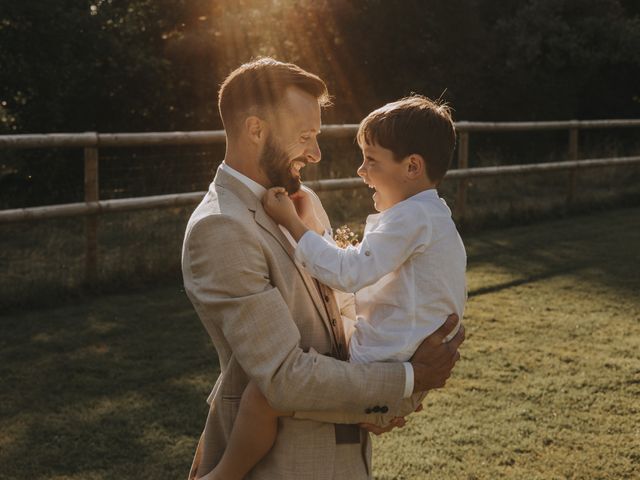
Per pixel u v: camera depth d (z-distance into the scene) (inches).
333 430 62.6
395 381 60.5
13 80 424.8
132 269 241.6
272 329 58.2
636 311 212.1
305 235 63.3
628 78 695.7
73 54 447.2
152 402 149.6
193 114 510.0
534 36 630.5
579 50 636.1
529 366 169.0
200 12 520.4
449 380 160.9
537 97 642.8
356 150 398.9
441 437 135.3
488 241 309.7
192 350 180.2
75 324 199.0
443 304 64.0
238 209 61.2
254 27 526.3
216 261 58.9
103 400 150.3
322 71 561.6
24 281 225.3
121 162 443.8
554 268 261.7
